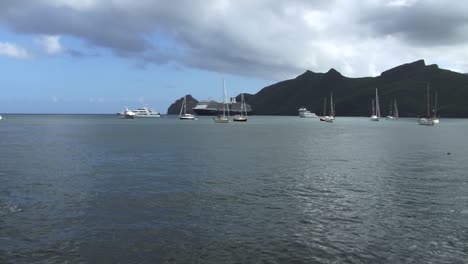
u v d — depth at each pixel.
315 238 21.31
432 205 27.97
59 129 148.25
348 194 31.45
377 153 62.34
